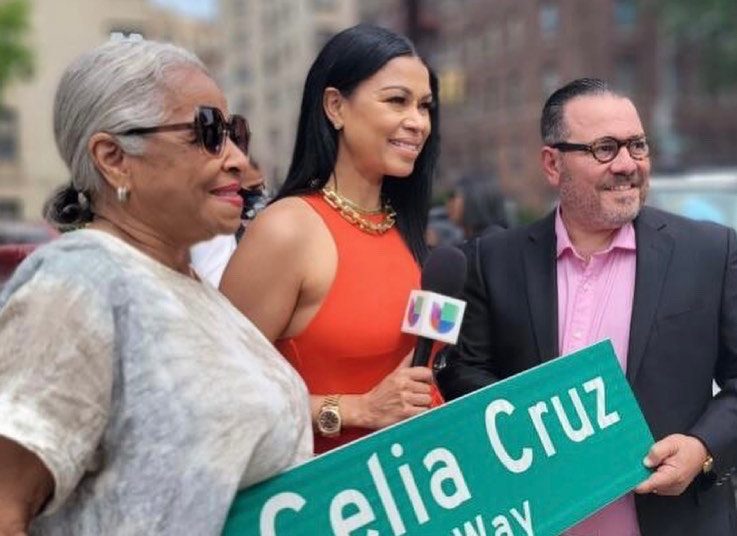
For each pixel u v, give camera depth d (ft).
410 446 5.48
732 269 7.04
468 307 7.64
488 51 116.67
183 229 4.77
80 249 4.35
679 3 80.48
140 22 97.66
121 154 4.60
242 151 5.15
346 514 5.11
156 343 4.31
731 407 6.85
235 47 161.89
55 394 4.06
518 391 6.10
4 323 4.17
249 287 6.24
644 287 6.98
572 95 7.20
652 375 6.87
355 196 6.72
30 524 4.23
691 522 6.93
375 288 6.49
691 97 105.70
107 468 4.30
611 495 6.34
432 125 7.18
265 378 4.67
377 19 130.72
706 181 17.99
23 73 73.67
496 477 5.82
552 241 7.39
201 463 4.28
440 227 16.81
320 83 6.68
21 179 91.81
